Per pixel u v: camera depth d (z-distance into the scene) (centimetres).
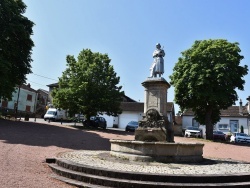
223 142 2853
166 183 777
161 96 1396
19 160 1055
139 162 1064
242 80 2955
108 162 1048
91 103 3078
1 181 727
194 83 2880
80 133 2425
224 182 822
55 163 1064
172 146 1107
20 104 5928
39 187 720
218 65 2798
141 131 1358
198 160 1191
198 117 3281
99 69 3206
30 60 2925
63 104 3095
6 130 2038
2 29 2611
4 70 2425
